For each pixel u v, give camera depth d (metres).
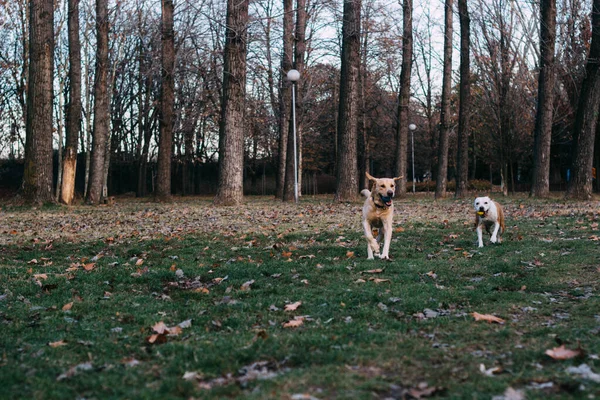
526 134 31.09
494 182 54.03
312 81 30.19
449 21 27.34
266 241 9.93
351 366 3.66
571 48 28.88
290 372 3.53
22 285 6.52
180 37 27.67
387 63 32.88
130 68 37.84
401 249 8.80
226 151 19.22
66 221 13.70
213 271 7.26
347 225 12.07
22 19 30.22
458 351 3.94
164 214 15.76
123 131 43.09
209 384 3.41
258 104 35.41
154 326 4.70
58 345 4.28
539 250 8.27
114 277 6.94
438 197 26.77
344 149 20.16
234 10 18.45
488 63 28.97
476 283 6.25
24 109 32.88
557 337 4.11
